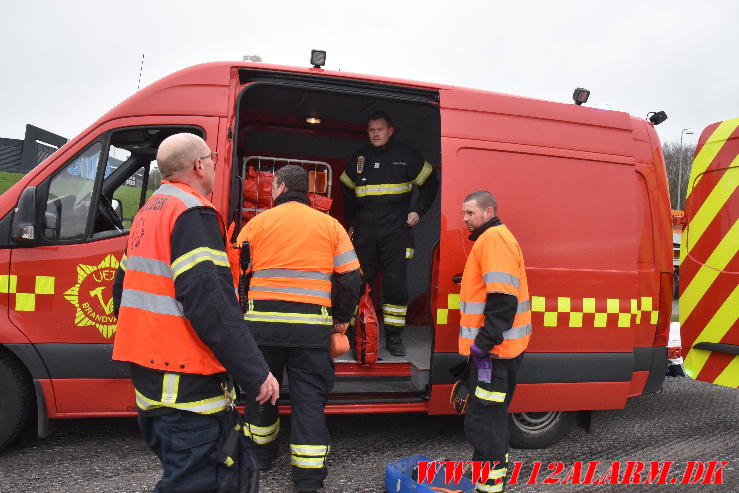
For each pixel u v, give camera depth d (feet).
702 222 13.85
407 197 14.79
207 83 11.26
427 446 12.84
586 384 12.69
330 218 10.39
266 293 9.84
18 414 10.91
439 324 11.85
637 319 13.16
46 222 10.67
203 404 6.29
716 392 18.93
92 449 11.59
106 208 11.49
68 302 10.68
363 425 14.14
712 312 13.44
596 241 12.85
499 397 9.75
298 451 9.58
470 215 10.45
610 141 13.29
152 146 11.74
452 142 12.09
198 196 6.64
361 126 17.74
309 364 9.87
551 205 12.59
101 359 10.75
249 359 6.09
